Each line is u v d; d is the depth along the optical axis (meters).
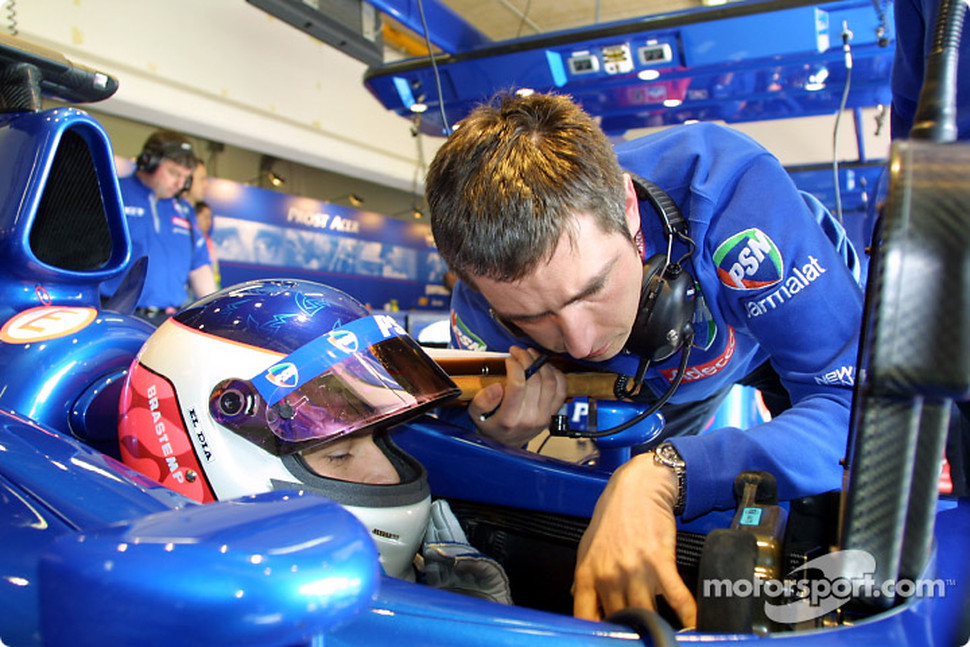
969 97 0.71
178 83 4.43
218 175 5.61
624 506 0.61
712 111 2.77
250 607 0.31
